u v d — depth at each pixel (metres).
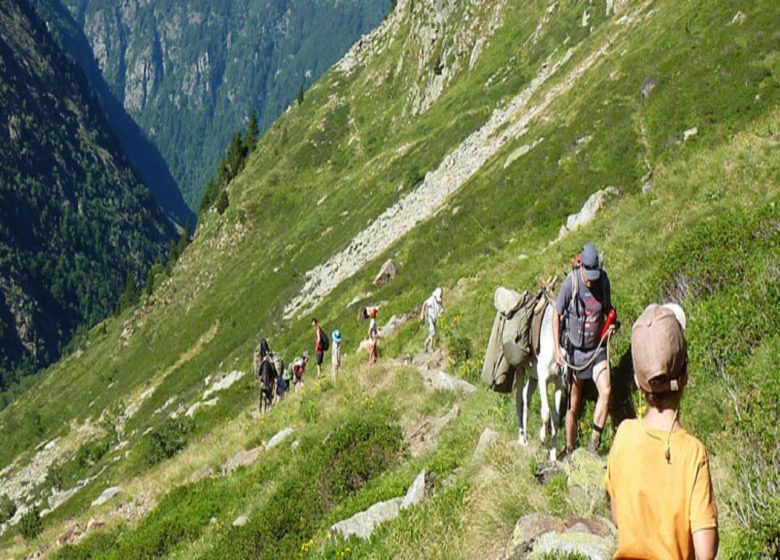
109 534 22.41
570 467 8.14
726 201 16.94
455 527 9.26
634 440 3.96
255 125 198.38
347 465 15.25
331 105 152.88
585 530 6.75
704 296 11.04
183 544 18.19
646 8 60.19
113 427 88.94
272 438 21.56
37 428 132.75
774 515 5.30
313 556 12.07
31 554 26.33
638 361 4.02
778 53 36.69
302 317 68.62
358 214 91.25
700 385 8.81
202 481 21.45
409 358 23.05
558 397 8.95
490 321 21.17
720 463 7.28
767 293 9.29
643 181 32.84
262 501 16.94
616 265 16.55
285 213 130.62
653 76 41.97
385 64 150.88
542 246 31.94
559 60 75.56
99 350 158.38
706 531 3.68
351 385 21.92
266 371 28.61
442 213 54.84
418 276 44.53
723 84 36.44
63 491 75.38
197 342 104.38
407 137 104.50
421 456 13.98
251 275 109.12
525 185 44.25
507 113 75.50
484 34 110.06
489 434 10.63
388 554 9.67
